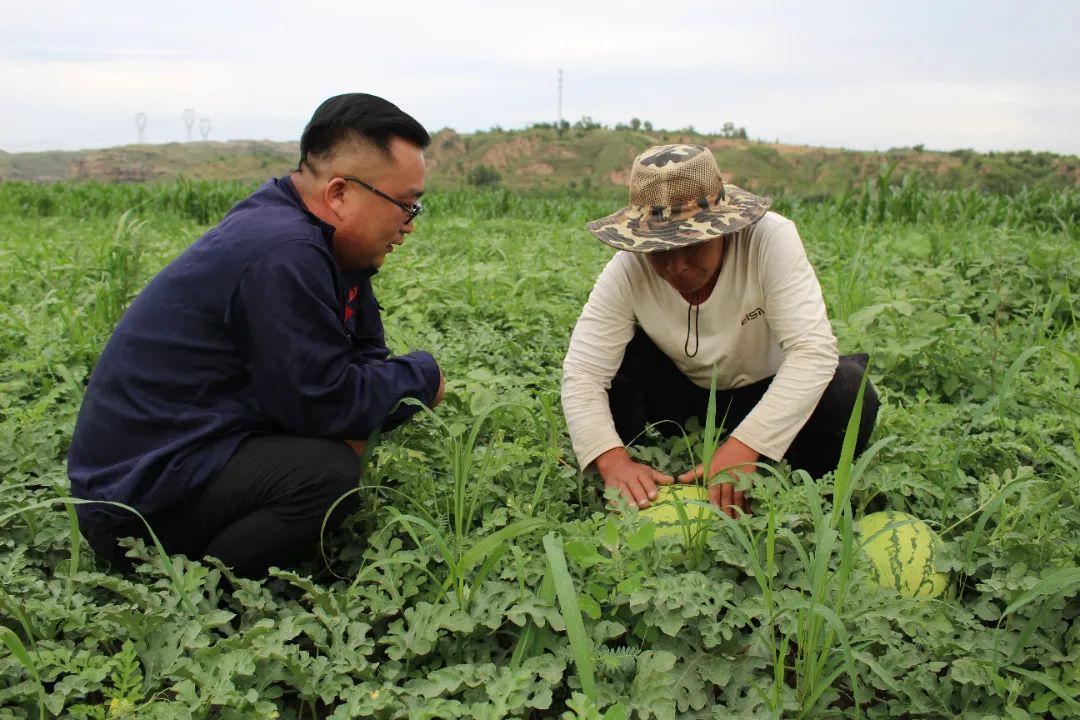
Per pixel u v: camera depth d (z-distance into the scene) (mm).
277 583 2230
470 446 2234
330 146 2174
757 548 2303
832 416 2619
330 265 2168
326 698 1808
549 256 6816
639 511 2439
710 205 2389
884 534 2348
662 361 2900
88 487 2127
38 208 14820
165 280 2141
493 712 1699
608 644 2135
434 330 4371
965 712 1890
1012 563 2221
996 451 2889
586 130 198875
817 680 1897
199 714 1725
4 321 4137
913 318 3848
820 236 7949
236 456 2156
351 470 2219
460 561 1982
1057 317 4660
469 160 189250
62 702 1735
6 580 2012
